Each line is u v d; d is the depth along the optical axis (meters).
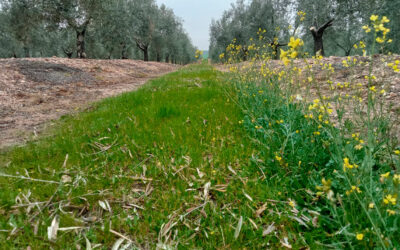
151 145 2.73
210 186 1.93
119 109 4.31
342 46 27.23
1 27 27.56
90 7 19.91
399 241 1.18
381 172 1.61
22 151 2.76
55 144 2.87
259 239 1.41
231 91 4.89
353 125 2.34
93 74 10.75
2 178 2.14
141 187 2.01
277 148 2.20
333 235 1.32
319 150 1.98
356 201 1.42
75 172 2.21
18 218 1.61
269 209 1.63
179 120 3.50
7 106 5.30
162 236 1.46
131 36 31.39
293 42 1.42
